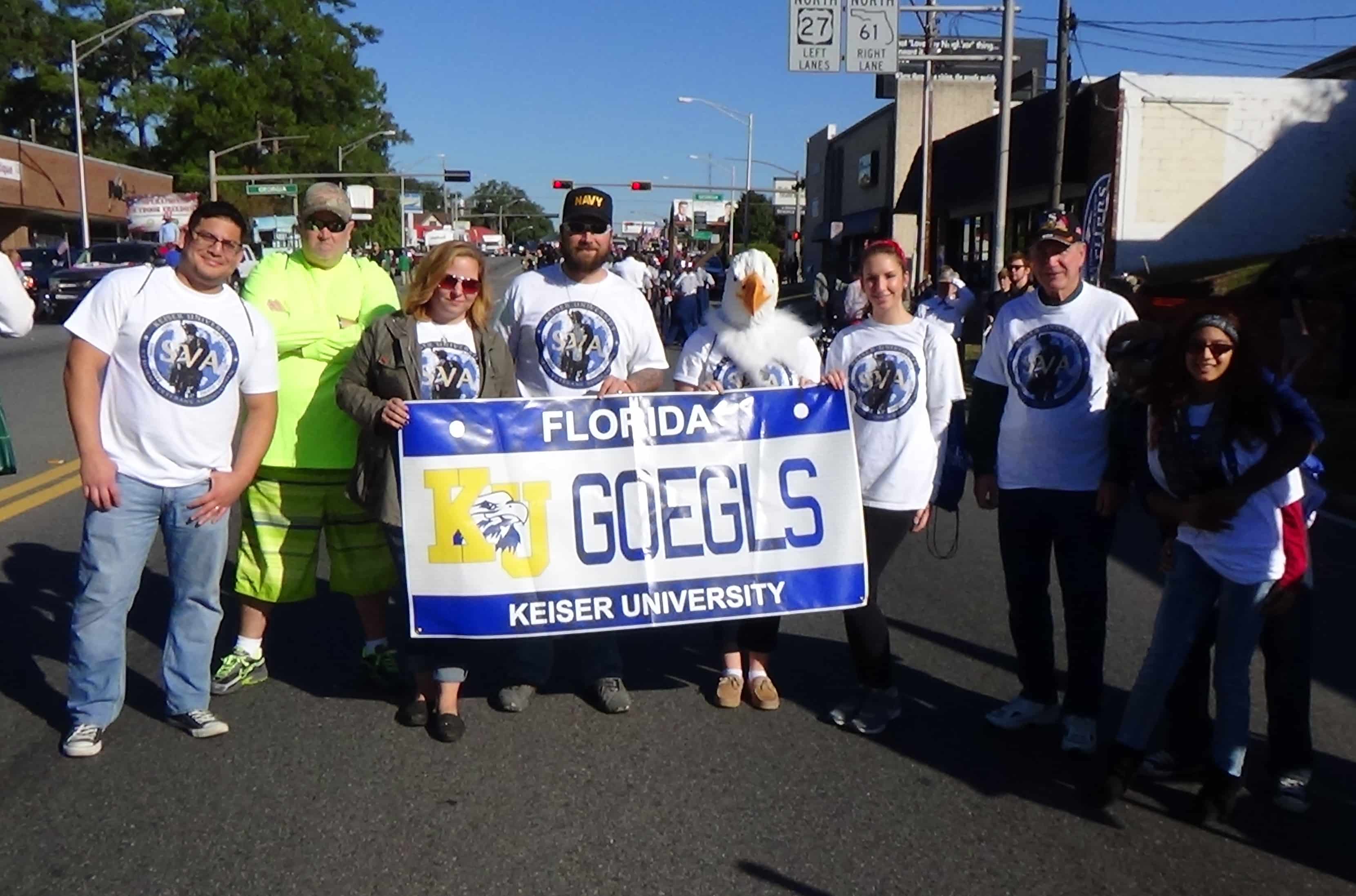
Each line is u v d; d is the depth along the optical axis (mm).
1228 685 4254
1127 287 18344
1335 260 15453
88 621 4609
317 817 4219
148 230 49000
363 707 5270
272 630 6344
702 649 6141
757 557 5043
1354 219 25344
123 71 82375
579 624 4941
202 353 4562
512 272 54969
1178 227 25531
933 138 45906
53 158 55031
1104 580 4797
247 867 3867
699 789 4500
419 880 3811
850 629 5059
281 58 82125
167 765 4629
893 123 28875
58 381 17078
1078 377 4727
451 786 4488
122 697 4762
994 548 8578
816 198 61250
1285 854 4109
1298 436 4027
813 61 21109
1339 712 5430
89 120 81688
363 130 85812
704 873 3883
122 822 4156
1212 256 25656
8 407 14484
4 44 78312
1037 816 4348
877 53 21125
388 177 93438
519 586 4898
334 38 84375
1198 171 25359
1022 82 44656
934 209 33344
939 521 9547
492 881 3811
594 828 4172
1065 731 4879
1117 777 4328
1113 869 3975
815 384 5137
